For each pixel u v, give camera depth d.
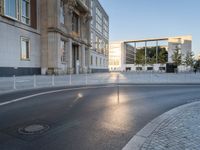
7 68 24.33
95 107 7.91
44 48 32.28
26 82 18.55
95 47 60.75
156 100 9.79
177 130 4.97
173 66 59.75
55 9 31.92
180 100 9.84
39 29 31.94
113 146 4.12
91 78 27.73
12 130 5.01
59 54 33.06
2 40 23.45
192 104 8.49
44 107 7.73
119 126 5.49
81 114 6.74
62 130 5.08
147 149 3.90
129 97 10.65
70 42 38.34
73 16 43.94
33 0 30.31
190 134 4.67
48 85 16.56
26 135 4.68
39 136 4.62
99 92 12.59
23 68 27.73
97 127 5.38
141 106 8.25
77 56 46.19
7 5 24.05
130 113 7.00
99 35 65.50
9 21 24.55
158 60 93.75
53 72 31.89
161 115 6.63
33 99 9.54
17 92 12.12
